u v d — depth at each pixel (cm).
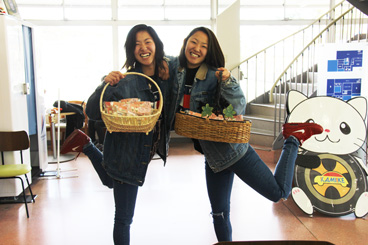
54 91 731
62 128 666
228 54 713
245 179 216
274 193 218
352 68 406
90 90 743
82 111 585
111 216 357
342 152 371
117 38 738
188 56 211
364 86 405
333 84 409
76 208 380
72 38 730
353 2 350
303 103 378
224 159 210
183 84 218
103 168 231
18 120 414
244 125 197
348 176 362
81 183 473
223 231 231
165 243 298
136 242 299
